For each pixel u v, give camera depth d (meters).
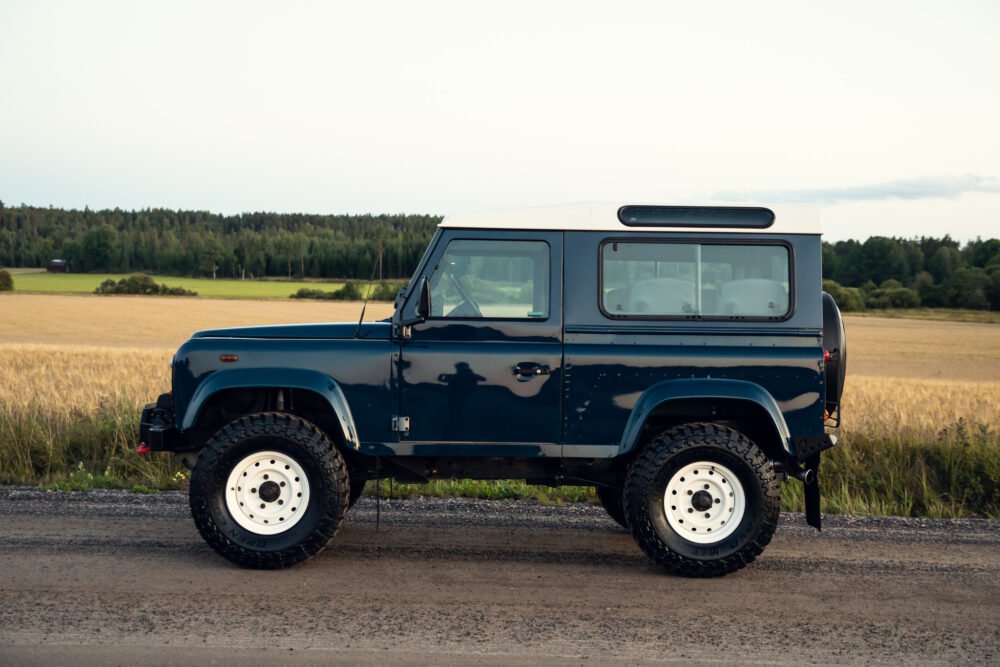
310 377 5.85
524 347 5.90
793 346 5.89
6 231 111.31
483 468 6.21
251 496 5.78
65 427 10.39
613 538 6.74
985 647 4.51
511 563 5.96
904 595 5.39
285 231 109.12
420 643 4.40
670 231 5.95
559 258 5.95
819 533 7.09
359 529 6.82
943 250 79.44
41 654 4.15
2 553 5.91
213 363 5.89
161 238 107.38
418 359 5.89
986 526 7.45
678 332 5.91
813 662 4.27
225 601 5.01
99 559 5.82
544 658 4.25
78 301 67.81
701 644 4.48
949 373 32.62
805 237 5.96
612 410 5.89
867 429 10.98
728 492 5.82
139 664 4.05
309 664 4.10
